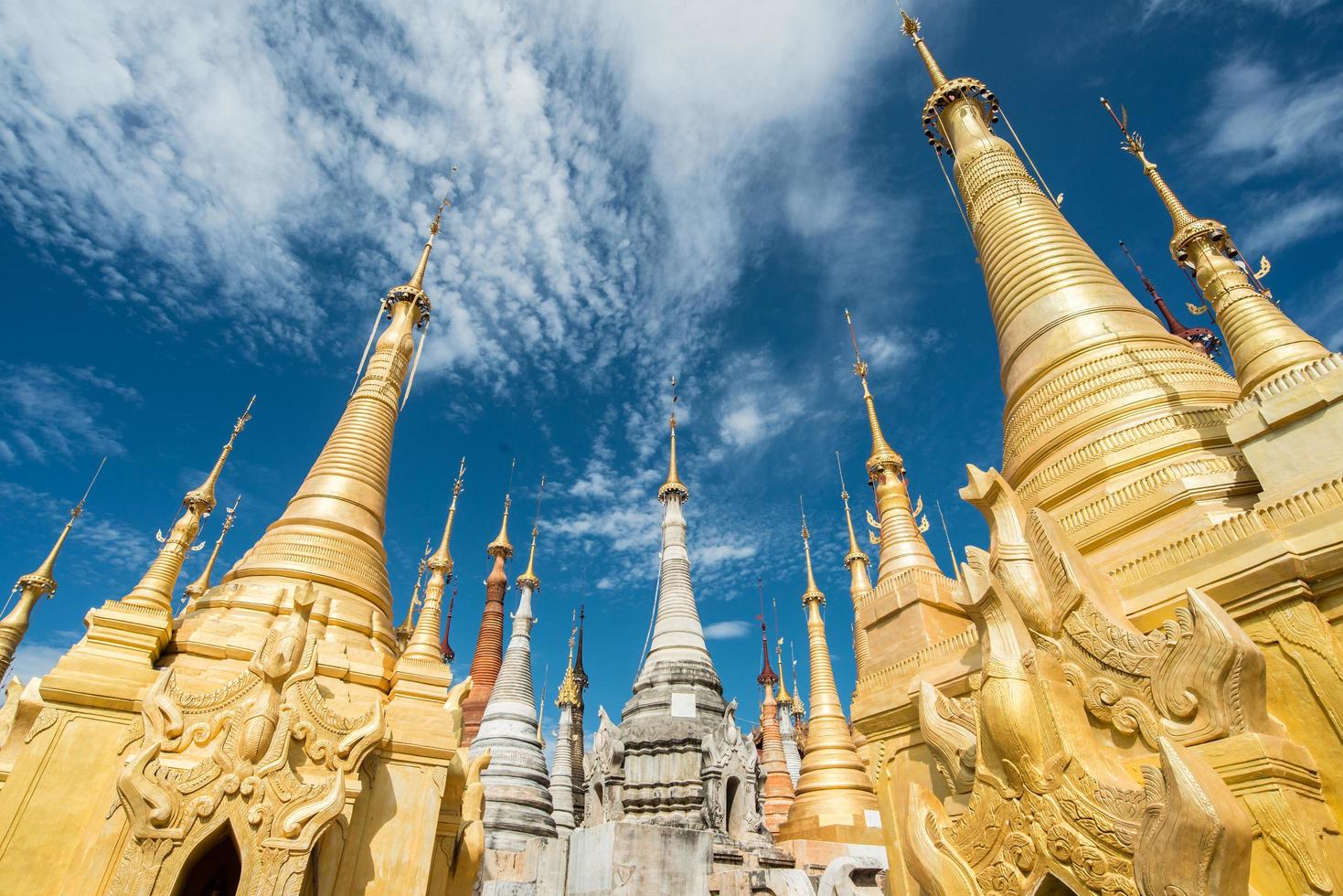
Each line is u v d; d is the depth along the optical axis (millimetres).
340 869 13031
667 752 28859
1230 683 8703
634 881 19891
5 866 11445
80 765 12469
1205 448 12680
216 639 14961
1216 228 12852
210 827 11773
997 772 10336
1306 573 9102
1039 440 15109
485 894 22281
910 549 22172
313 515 18703
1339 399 9969
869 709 15219
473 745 33781
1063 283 16562
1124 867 8555
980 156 20047
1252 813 8195
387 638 17859
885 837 14211
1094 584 10758
